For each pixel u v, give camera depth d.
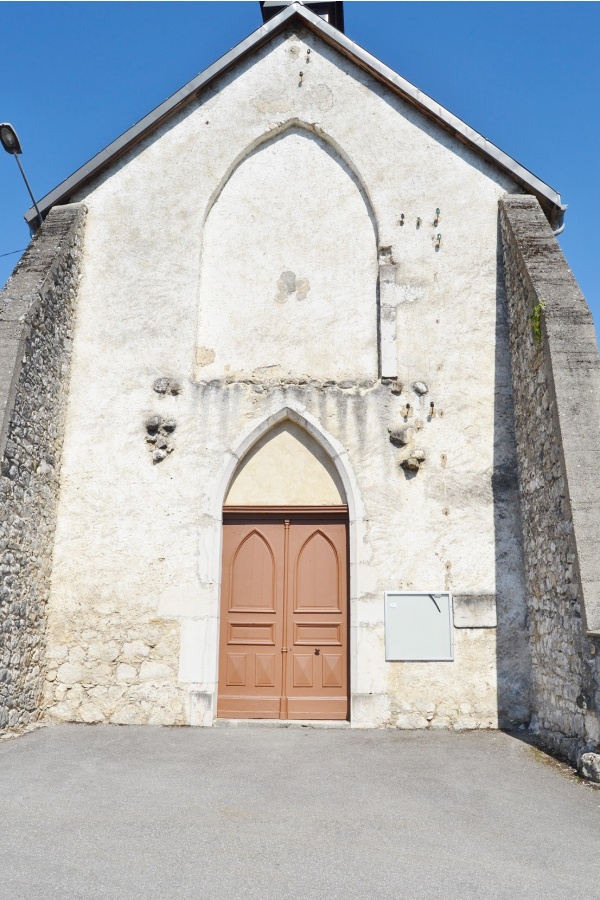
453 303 8.70
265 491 8.54
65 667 7.90
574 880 3.76
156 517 8.24
